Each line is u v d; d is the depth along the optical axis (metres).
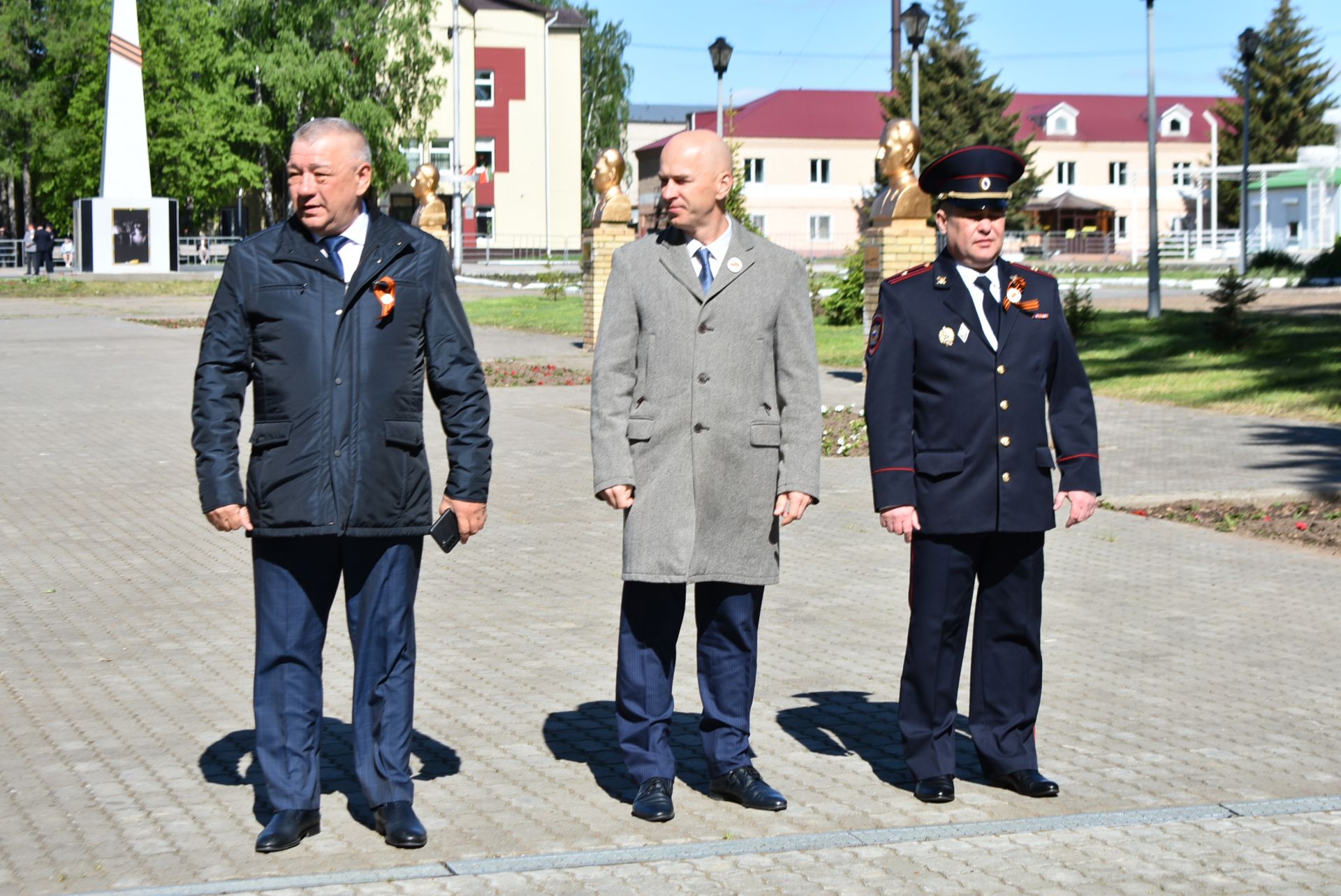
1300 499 10.65
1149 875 4.18
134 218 48.34
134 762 5.15
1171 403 16.72
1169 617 7.44
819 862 4.25
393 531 4.39
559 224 70.12
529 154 68.94
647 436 4.69
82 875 4.12
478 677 6.31
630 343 4.75
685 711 5.91
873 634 7.09
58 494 10.97
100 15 67.38
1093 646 6.88
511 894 3.99
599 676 6.33
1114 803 4.80
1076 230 77.25
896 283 4.84
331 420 4.34
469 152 66.31
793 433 4.72
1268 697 6.05
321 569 4.48
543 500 10.76
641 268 4.75
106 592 7.86
